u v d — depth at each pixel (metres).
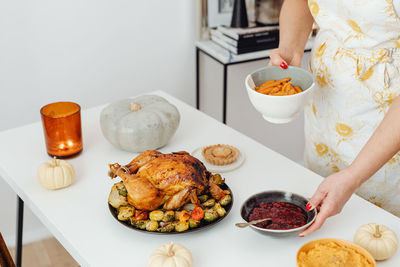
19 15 1.91
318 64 1.36
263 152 1.37
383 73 1.23
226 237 1.05
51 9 1.96
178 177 1.03
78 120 1.32
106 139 1.42
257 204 1.06
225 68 2.08
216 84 2.42
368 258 0.90
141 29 2.17
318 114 1.41
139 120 1.32
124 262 0.99
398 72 1.23
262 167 1.30
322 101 1.38
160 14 2.17
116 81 2.22
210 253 1.00
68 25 2.02
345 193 0.98
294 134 2.69
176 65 2.31
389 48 1.22
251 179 1.24
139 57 2.22
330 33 1.32
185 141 1.43
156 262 0.93
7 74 1.99
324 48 1.34
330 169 1.45
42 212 1.13
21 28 1.93
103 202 1.17
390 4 1.13
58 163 1.22
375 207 1.13
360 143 1.33
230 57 2.06
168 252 0.94
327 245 0.93
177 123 1.39
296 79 1.28
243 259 0.99
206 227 1.03
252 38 2.07
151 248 1.02
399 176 1.35
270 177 1.25
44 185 1.20
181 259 0.93
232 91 2.44
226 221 1.09
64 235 1.06
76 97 2.16
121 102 1.41
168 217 1.02
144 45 2.21
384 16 1.16
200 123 1.53
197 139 1.44
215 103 2.47
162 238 1.05
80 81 2.14
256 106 1.20
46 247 2.21
